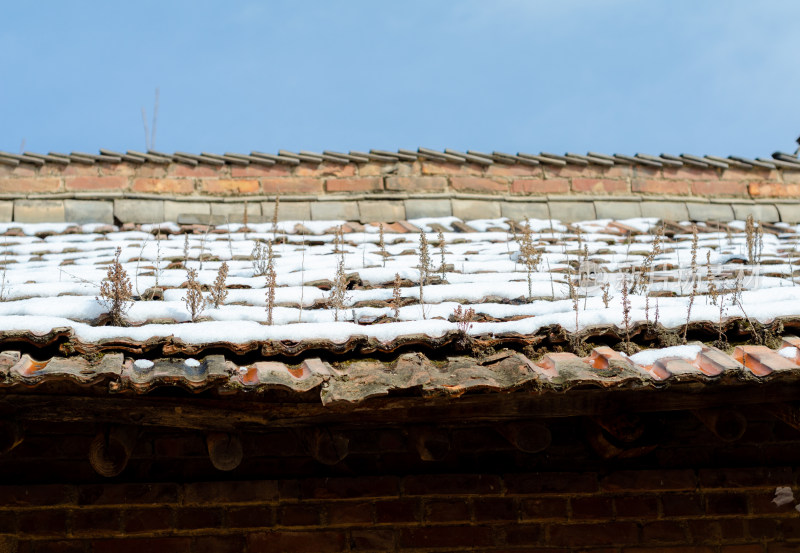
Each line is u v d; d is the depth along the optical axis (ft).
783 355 13.00
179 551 15.24
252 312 13.99
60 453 15.15
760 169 28.91
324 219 25.23
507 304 15.66
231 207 25.03
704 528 16.06
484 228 24.75
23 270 18.34
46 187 24.25
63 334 12.11
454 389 11.71
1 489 14.82
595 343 13.47
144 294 15.88
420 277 16.40
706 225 26.96
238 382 11.59
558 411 13.34
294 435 14.78
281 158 25.82
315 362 12.37
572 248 21.81
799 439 16.33
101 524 15.10
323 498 15.40
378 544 15.53
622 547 15.88
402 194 26.02
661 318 13.74
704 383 12.24
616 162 27.84
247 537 15.39
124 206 24.27
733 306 14.26
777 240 24.77
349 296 15.85
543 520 15.78
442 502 15.69
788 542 16.17
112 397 12.33
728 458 16.21
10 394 11.93
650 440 15.12
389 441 15.69
